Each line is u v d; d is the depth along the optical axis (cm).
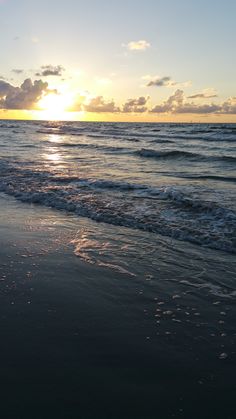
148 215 773
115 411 258
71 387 281
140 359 317
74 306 409
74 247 599
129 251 581
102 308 405
